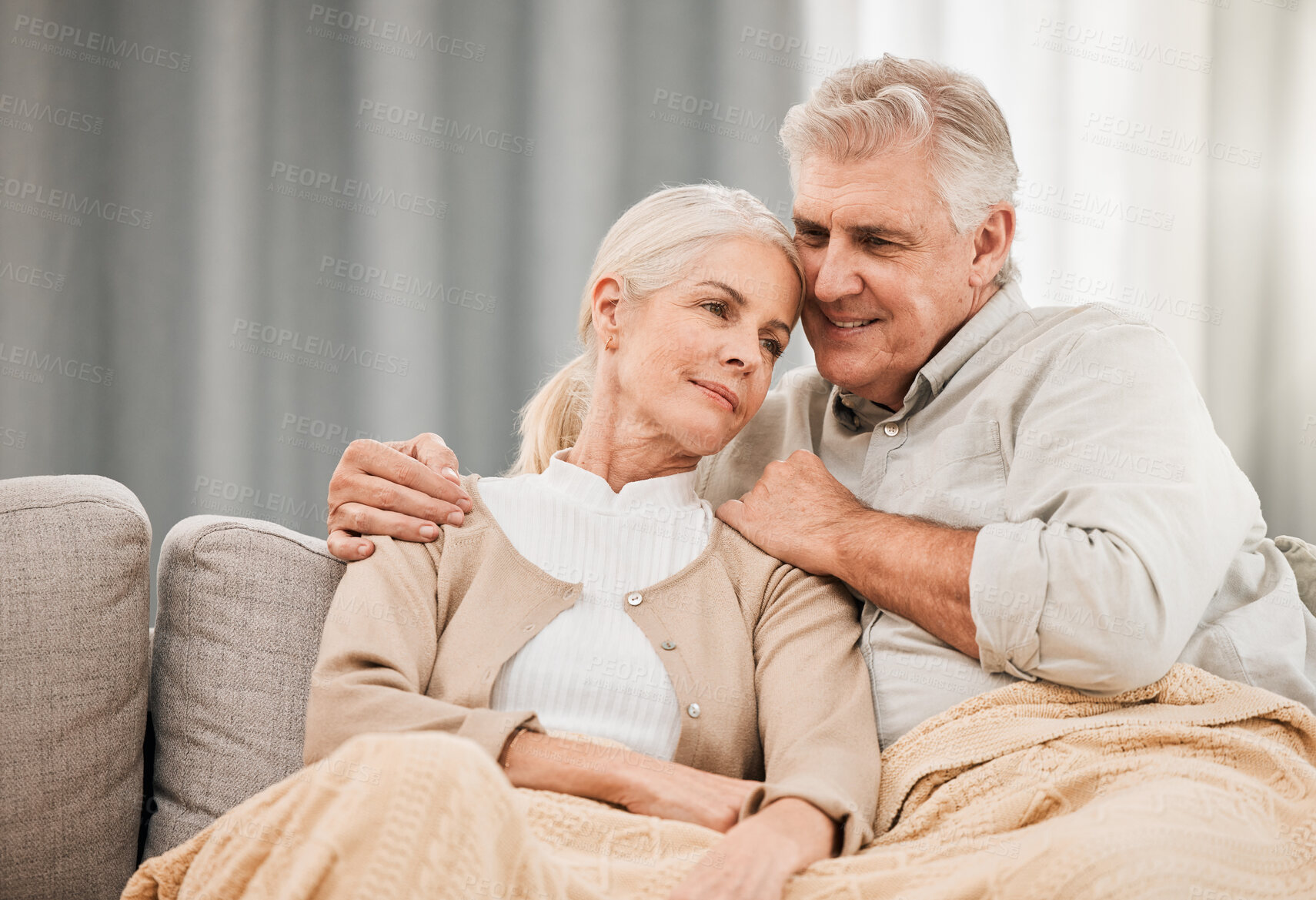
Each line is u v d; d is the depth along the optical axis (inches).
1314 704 48.1
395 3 120.2
